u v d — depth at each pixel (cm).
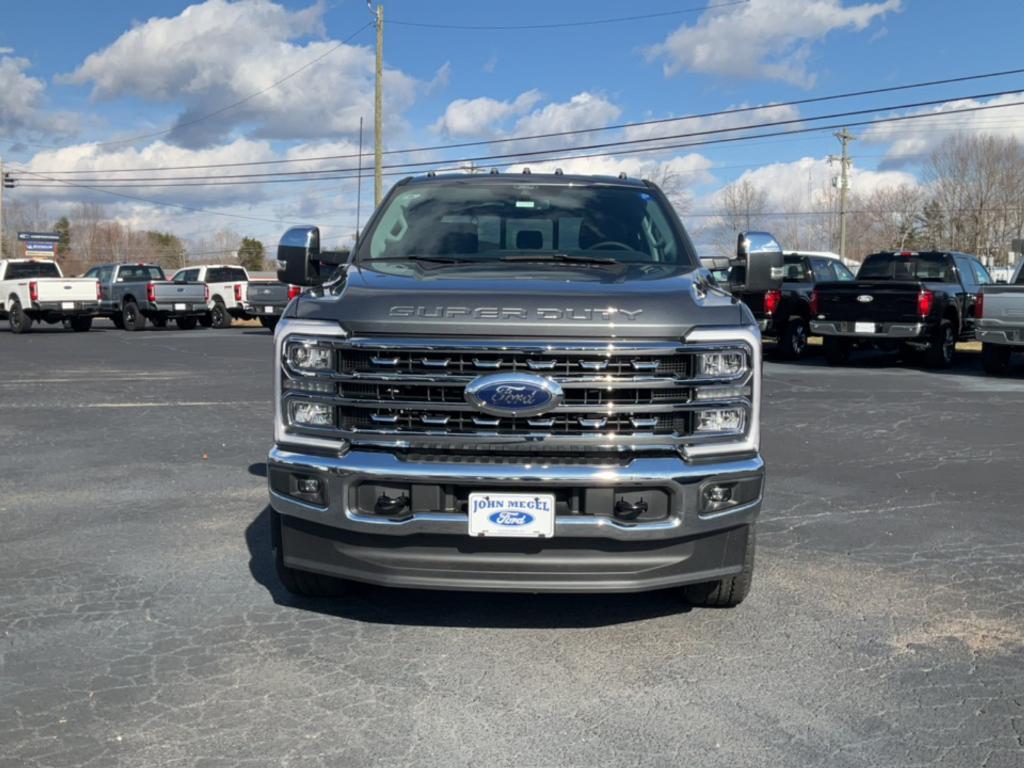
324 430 399
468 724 341
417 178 598
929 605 468
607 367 385
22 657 398
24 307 2673
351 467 389
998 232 6856
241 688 370
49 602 464
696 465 391
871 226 8156
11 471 764
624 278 441
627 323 385
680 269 488
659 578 397
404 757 317
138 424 997
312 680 377
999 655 407
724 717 348
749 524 414
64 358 1794
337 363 397
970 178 6994
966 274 1816
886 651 410
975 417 1068
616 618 447
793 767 313
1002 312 1480
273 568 518
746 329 399
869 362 1836
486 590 394
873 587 493
